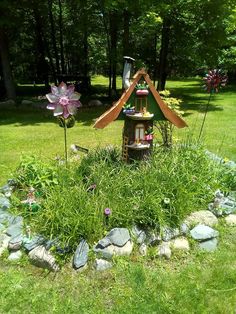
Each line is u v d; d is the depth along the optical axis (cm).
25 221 385
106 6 952
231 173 471
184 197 400
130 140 443
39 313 289
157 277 326
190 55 1209
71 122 441
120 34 1466
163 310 289
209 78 543
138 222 374
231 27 1119
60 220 358
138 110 433
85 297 305
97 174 417
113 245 350
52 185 418
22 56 1952
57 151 682
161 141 581
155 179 407
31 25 1616
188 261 351
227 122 936
